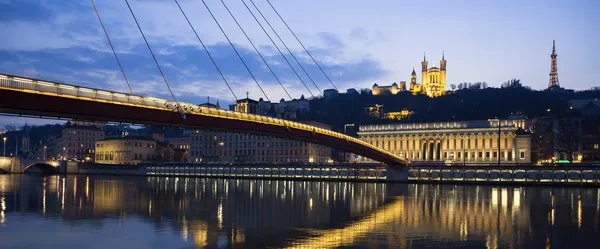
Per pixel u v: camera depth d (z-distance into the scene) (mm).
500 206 71438
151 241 42344
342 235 45375
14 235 45031
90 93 62906
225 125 85625
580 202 78312
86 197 84375
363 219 56281
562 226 51562
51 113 60781
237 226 50562
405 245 40875
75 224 51531
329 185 131250
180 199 81375
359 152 133625
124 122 71312
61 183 133625
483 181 138625
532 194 97250
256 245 40719
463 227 50344
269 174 177625
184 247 40125
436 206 71250
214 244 41219
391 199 83375
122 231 47156
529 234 46469
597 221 55406
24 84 56062
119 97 66500
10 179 160000
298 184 136375
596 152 186750
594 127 188500
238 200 80125
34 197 83688
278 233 46438
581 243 42281
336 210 65500
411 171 153625
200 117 79938
